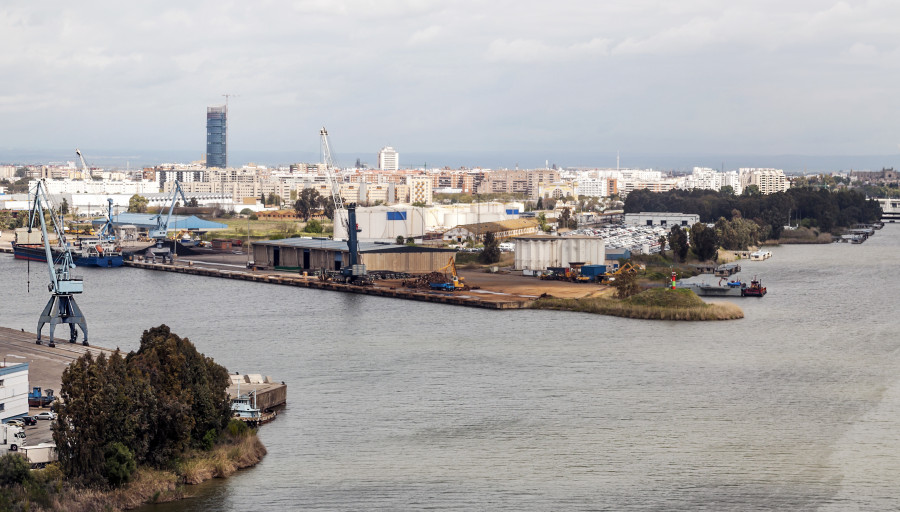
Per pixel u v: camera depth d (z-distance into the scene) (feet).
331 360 600.39
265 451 415.23
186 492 365.81
